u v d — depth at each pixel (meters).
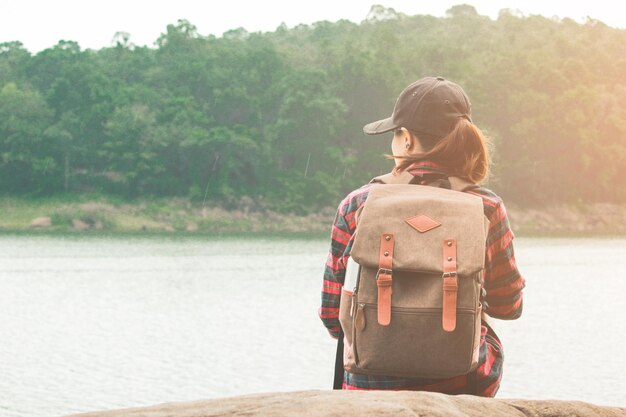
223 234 103.44
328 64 127.06
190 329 42.56
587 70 136.25
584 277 68.19
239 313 48.06
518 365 34.66
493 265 2.39
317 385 29.67
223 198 109.38
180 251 84.62
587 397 28.52
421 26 178.50
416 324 2.03
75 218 102.00
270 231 107.31
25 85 119.62
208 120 112.94
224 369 32.53
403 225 2.10
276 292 56.84
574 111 121.06
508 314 2.45
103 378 30.62
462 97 2.51
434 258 2.05
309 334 41.22
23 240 91.31
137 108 110.12
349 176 112.88
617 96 140.12
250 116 118.56
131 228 102.25
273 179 112.12
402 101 2.53
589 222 119.12
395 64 118.44
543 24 176.12
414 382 2.20
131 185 108.25
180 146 106.31
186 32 129.12
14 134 104.88
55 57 124.38
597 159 122.94
